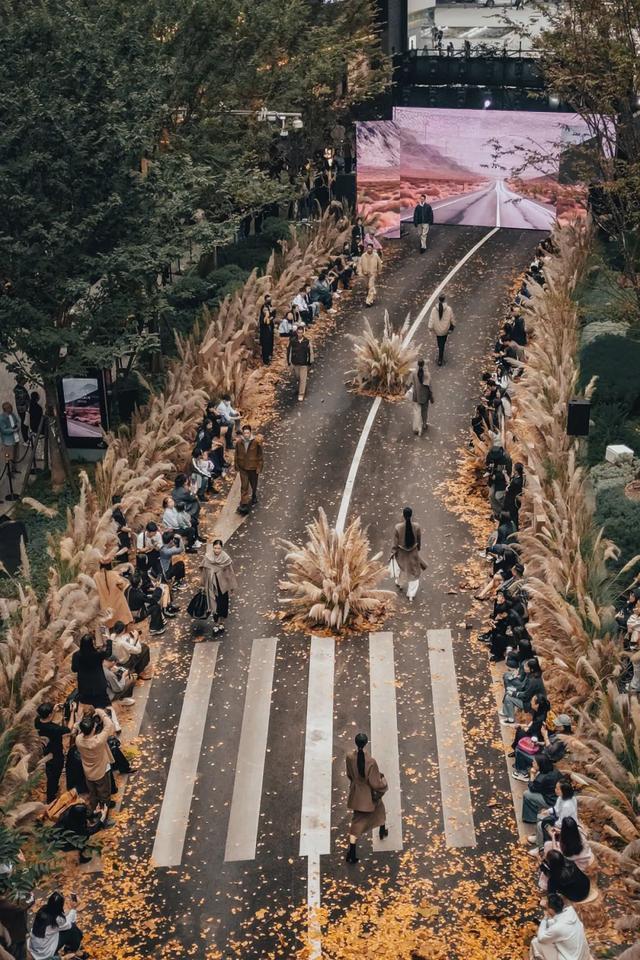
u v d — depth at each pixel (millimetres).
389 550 24031
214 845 16688
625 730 16969
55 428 27578
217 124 32938
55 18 25469
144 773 18234
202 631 21625
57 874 16250
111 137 25203
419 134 44062
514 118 42406
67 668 19906
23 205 24484
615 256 35625
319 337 35688
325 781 17859
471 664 20438
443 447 28500
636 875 14727
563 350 28922
